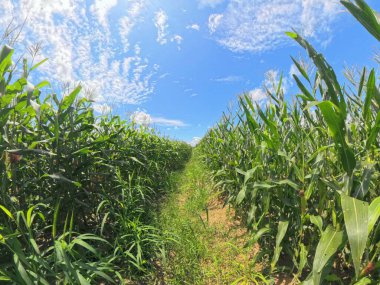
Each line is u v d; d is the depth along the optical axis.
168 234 3.14
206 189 5.79
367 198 1.89
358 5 1.27
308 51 1.56
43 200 2.38
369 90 1.44
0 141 1.98
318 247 1.51
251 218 2.64
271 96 2.45
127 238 2.75
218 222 3.90
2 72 1.90
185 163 14.22
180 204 5.25
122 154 4.21
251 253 2.83
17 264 1.45
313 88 1.99
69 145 2.89
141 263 2.45
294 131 2.17
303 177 2.03
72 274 1.57
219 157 4.89
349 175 1.54
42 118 2.63
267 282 2.15
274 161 2.61
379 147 1.73
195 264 2.59
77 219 2.85
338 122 1.44
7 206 1.98
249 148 3.28
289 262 2.52
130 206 3.22
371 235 1.57
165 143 8.54
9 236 1.54
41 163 2.79
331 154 2.00
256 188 2.40
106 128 3.94
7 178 2.12
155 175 6.39
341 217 1.62
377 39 1.27
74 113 3.03
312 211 2.18
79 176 2.87
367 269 1.48
